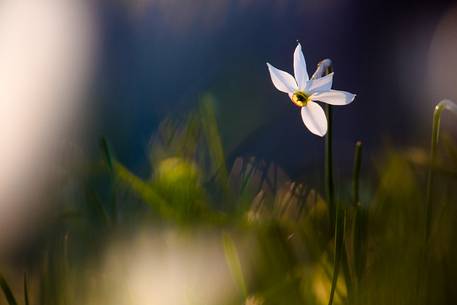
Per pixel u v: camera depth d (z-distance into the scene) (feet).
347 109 9.37
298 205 3.76
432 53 10.65
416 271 3.25
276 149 5.97
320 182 4.10
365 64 10.62
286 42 10.25
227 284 3.45
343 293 3.38
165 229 3.75
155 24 10.02
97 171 3.96
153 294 3.46
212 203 4.04
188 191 3.81
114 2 10.14
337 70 10.64
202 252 3.59
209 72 9.03
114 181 3.71
